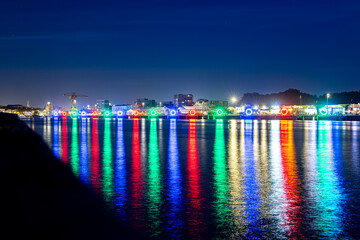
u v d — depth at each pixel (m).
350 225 9.34
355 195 12.81
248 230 8.91
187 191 13.48
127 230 8.59
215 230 8.88
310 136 48.31
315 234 8.66
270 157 24.88
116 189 13.82
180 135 50.84
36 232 4.45
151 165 20.73
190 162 22.12
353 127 77.19
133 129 69.56
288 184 14.90
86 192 12.06
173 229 8.90
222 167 19.95
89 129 68.88
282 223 9.51
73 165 20.64
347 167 19.91
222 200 12.05
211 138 45.00
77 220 7.30
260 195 12.82
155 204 11.43
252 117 164.12
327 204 11.54
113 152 28.11
